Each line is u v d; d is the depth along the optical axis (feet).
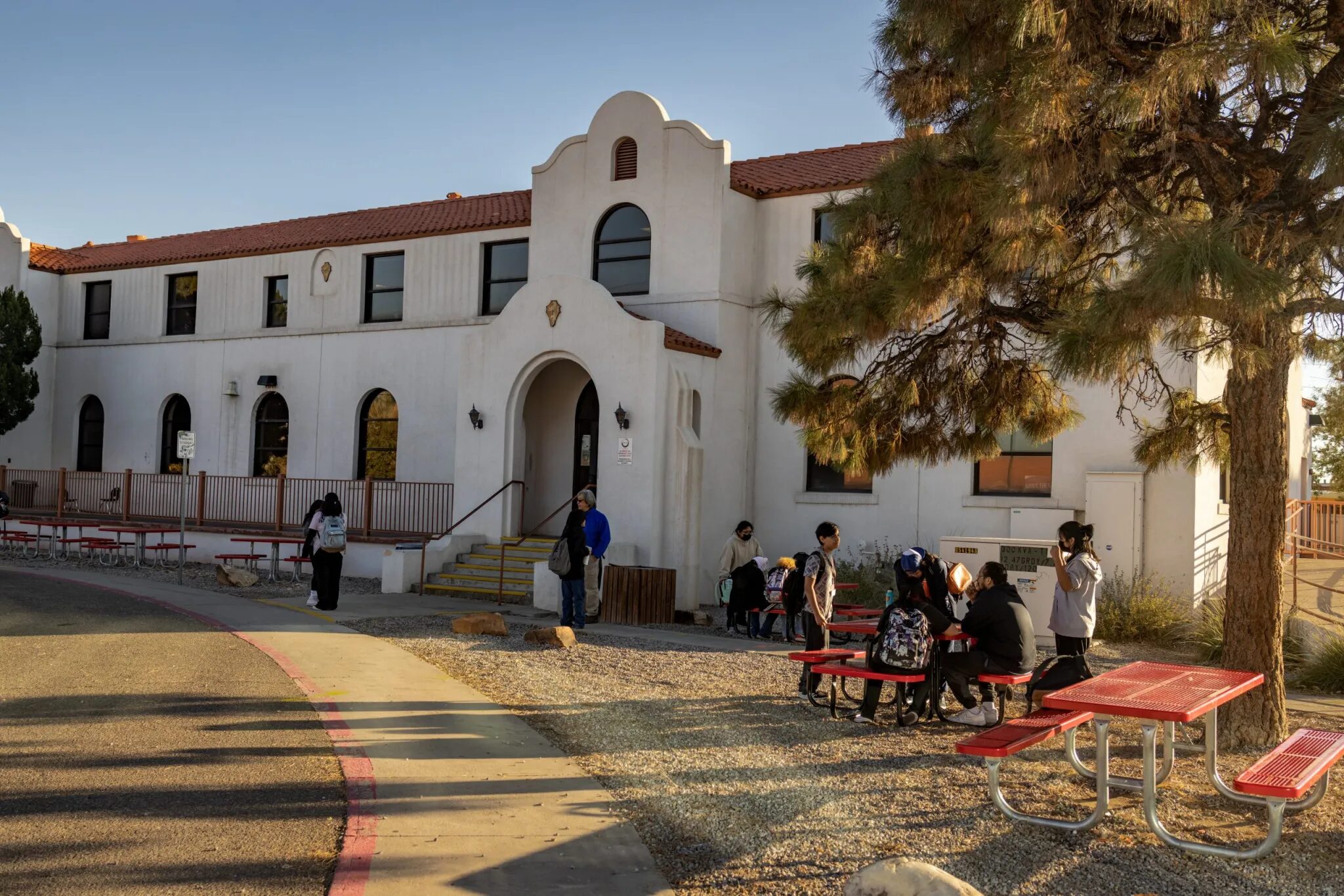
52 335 96.12
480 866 18.39
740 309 63.36
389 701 31.40
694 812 21.62
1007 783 23.93
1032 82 24.76
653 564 57.06
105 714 28.63
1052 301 31.73
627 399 58.39
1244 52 23.65
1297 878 18.47
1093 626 30.40
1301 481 86.33
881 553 59.36
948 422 35.09
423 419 75.66
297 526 77.66
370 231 80.23
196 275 89.20
